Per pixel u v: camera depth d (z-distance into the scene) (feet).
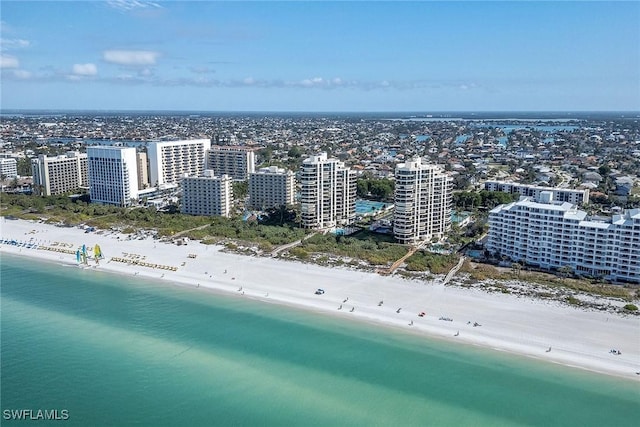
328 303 654.12
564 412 438.81
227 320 613.93
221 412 439.22
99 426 421.18
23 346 549.54
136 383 480.64
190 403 451.12
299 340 563.07
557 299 649.20
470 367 506.07
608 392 464.65
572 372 494.18
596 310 616.39
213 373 498.28
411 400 455.63
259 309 643.86
